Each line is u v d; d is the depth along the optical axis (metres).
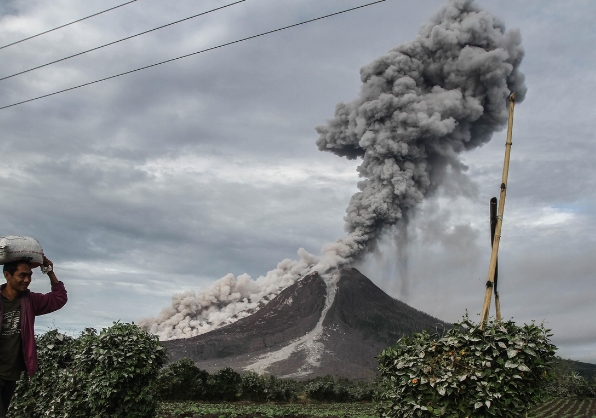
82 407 14.45
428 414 10.41
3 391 6.30
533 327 10.44
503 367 10.19
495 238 12.05
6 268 6.31
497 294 12.20
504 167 12.31
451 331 10.95
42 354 15.66
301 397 49.31
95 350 14.32
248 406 37.22
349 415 31.77
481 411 10.08
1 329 6.19
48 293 6.82
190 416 24.28
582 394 56.00
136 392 14.47
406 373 11.02
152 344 14.94
